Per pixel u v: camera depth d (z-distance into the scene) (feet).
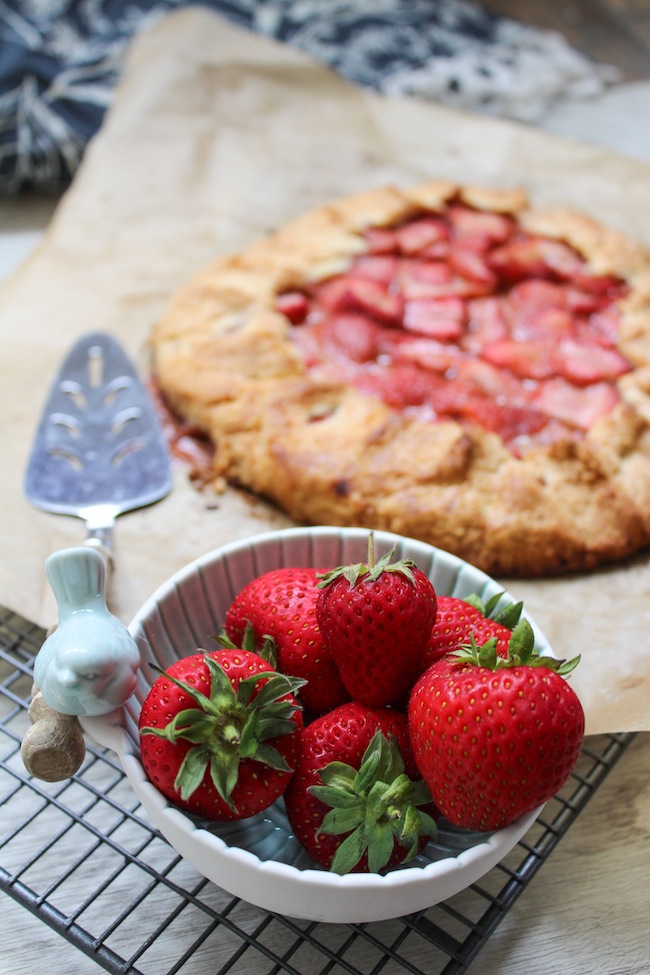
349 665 1.27
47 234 2.20
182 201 2.28
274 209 2.29
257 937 1.34
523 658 1.20
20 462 1.83
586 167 2.40
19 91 2.46
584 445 1.79
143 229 2.22
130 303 2.08
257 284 2.02
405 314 2.01
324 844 1.25
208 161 2.36
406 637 1.25
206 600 1.44
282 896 1.20
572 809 1.43
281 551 1.47
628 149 2.53
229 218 2.26
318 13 2.81
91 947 1.29
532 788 1.18
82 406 1.88
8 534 1.72
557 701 1.17
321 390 1.86
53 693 1.22
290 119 2.47
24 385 1.94
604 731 1.51
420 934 1.31
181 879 1.39
